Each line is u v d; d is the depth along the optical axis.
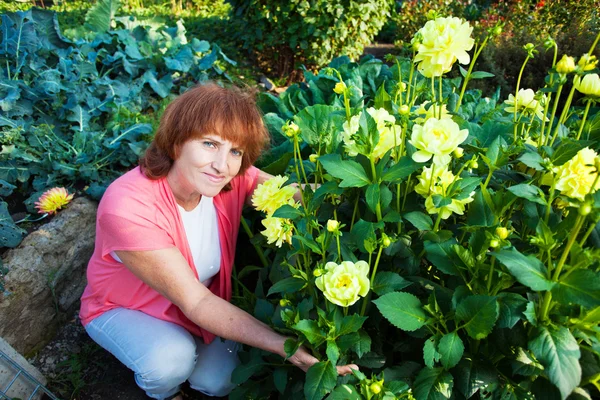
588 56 1.23
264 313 1.68
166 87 3.78
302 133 1.75
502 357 1.29
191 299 1.62
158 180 1.71
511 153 1.28
